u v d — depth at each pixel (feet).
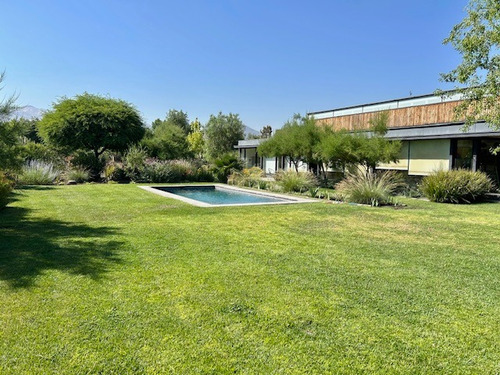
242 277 13.12
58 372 7.29
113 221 24.31
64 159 68.49
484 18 25.14
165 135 100.83
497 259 16.12
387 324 9.63
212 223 24.04
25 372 7.27
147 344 8.41
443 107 58.08
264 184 56.24
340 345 8.54
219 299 11.08
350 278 13.24
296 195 46.06
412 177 53.06
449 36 27.09
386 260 15.74
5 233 19.95
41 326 9.12
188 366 7.60
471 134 43.39
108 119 69.21
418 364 7.82
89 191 45.06
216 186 61.11
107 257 15.26
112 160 71.00
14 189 36.04
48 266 13.85
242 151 108.58
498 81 24.89
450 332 9.26
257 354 8.10
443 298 11.47
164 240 18.71
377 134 52.54
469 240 19.98
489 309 10.69
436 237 20.71
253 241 18.94
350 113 77.92
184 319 9.71
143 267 14.02
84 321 9.45
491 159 47.52
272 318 9.87
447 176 39.96
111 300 10.82
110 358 7.82
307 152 59.00
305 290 11.96
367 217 27.63
